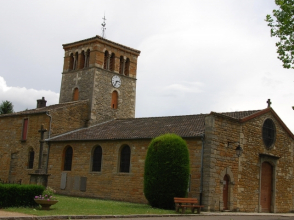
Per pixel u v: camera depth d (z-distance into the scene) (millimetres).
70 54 44594
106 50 42875
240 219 22000
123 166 31547
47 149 36281
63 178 34625
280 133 34031
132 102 44625
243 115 31344
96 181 32562
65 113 38125
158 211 22406
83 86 41938
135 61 45688
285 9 20781
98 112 40875
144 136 30297
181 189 24609
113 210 20984
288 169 34562
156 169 25000
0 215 15875
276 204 32438
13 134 39750
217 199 26812
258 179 30938
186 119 33156
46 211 18438
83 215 17453
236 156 28875
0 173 39875
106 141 32594
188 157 25281
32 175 33906
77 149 34469
